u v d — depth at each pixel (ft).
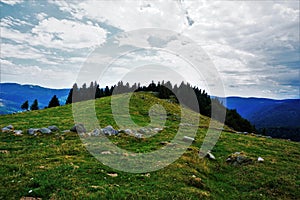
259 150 100.07
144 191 44.21
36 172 49.06
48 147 73.15
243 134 158.51
